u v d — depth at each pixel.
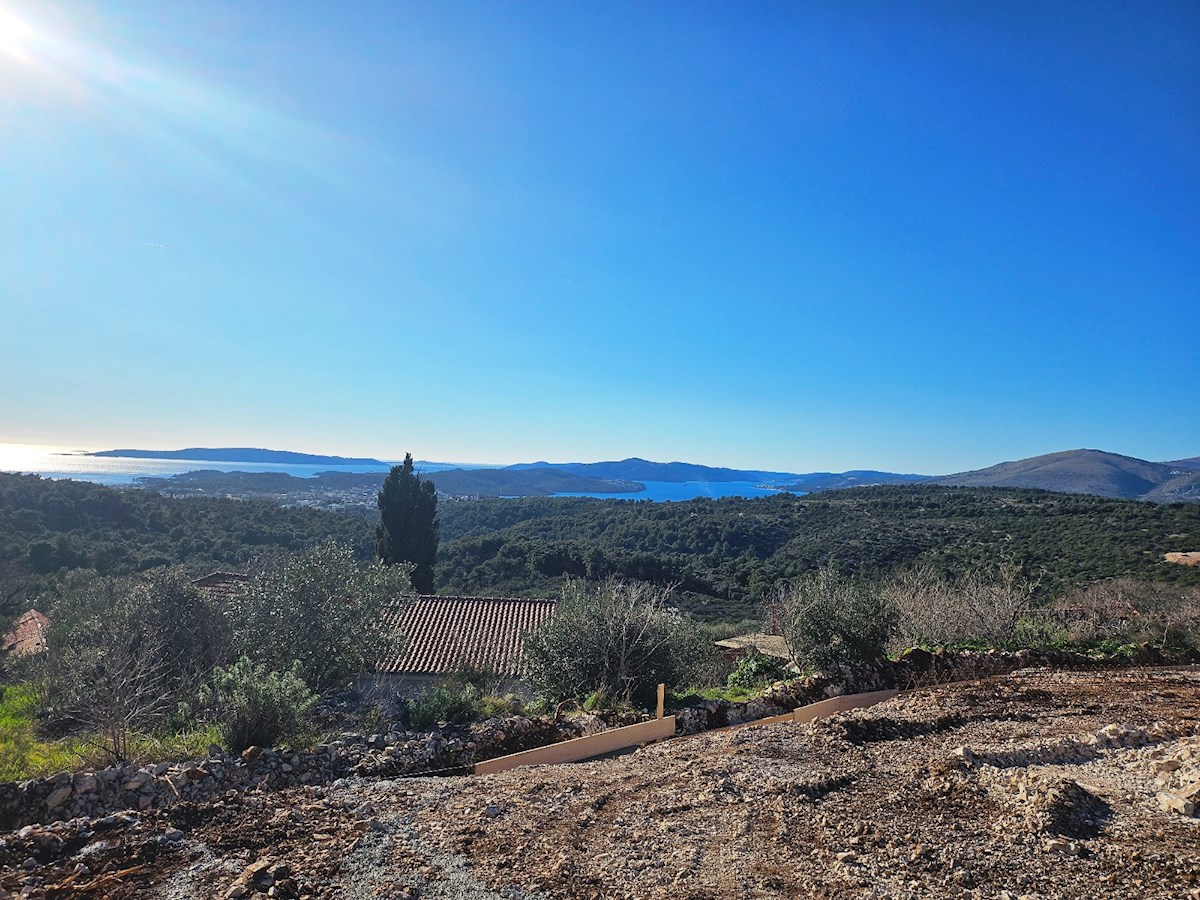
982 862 4.39
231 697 7.66
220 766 6.57
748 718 9.48
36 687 12.16
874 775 6.21
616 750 8.20
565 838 5.07
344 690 13.83
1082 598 19.78
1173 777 5.56
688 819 5.35
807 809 5.41
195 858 4.73
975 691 9.52
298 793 6.04
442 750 7.61
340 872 4.55
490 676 16.48
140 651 10.38
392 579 15.31
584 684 12.05
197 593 13.32
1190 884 3.94
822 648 12.80
